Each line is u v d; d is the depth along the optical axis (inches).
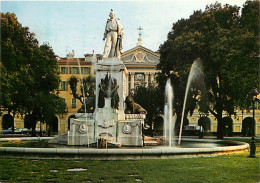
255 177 350.0
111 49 677.9
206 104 1358.3
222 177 346.6
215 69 1264.8
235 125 2488.9
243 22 1253.7
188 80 1256.2
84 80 1764.3
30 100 1272.1
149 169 375.6
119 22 681.6
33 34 1288.1
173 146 613.6
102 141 546.0
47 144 616.1
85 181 318.3
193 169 382.6
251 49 1015.0
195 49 1261.1
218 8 1343.5
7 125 2345.0
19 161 424.8
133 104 651.5
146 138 651.5
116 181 318.7
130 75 2854.3
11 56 1138.7
